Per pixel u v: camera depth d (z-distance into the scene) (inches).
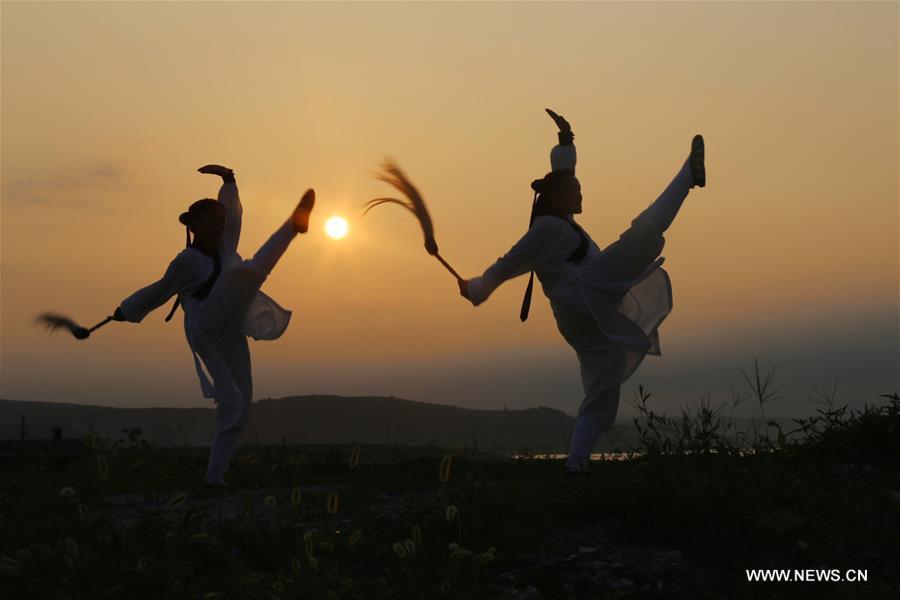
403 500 265.7
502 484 279.4
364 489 283.1
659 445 277.9
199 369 352.5
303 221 345.4
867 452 289.7
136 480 326.6
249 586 181.3
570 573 196.7
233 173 367.2
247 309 350.0
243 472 371.2
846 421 301.9
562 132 339.0
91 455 386.0
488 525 217.6
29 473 371.9
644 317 324.2
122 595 181.2
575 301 314.0
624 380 314.8
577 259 319.6
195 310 349.7
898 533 211.8
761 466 259.8
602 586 190.7
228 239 363.9
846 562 198.4
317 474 373.7
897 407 300.2
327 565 200.4
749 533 209.2
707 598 185.0
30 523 231.0
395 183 312.8
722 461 265.4
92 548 195.6
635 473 253.8
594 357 317.4
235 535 219.1
